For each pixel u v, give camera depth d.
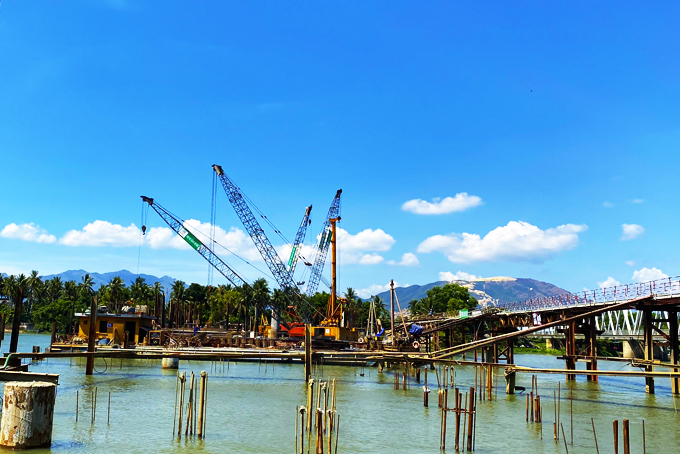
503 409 48.09
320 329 108.31
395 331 109.31
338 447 33.31
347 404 49.53
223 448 31.77
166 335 95.62
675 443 36.16
